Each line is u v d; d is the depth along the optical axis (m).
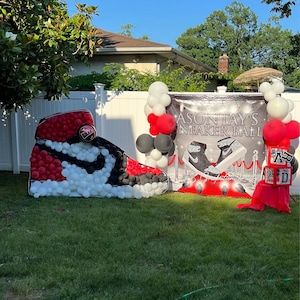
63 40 7.98
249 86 22.11
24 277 4.16
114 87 10.49
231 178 7.83
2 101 7.88
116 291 3.87
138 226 5.84
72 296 3.75
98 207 6.84
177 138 8.11
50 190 7.55
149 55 14.65
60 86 7.99
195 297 3.76
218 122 7.85
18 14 7.65
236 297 3.76
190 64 18.75
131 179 7.59
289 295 3.84
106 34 17.20
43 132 7.75
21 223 5.93
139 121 8.80
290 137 6.93
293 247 5.09
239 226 5.93
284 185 6.74
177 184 8.17
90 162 7.64
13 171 9.95
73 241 5.20
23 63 6.79
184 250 4.93
